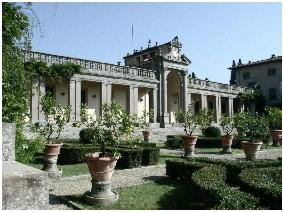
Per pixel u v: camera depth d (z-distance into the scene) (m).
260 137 27.09
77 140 20.94
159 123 36.84
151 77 37.56
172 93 43.22
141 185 10.73
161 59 38.41
